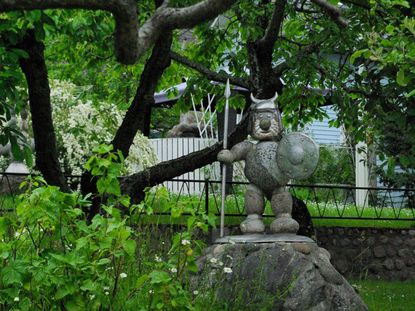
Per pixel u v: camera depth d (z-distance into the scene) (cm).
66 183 1017
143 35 293
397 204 1988
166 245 757
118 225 525
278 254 774
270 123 820
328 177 2236
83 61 1289
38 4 277
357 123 1111
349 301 774
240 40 1266
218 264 772
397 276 1423
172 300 534
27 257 534
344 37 1044
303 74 1138
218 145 1054
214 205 1398
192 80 1188
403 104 893
